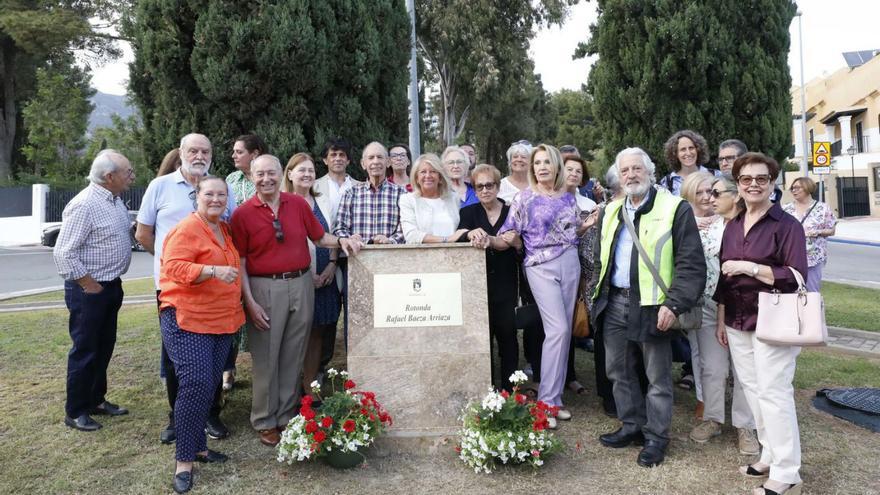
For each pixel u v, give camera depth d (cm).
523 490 349
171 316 366
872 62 3250
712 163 779
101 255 435
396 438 405
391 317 427
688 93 779
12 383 536
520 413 376
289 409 425
